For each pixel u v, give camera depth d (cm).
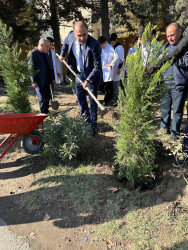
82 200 310
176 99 372
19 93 509
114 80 639
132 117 296
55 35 1380
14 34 1242
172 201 290
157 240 248
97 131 481
